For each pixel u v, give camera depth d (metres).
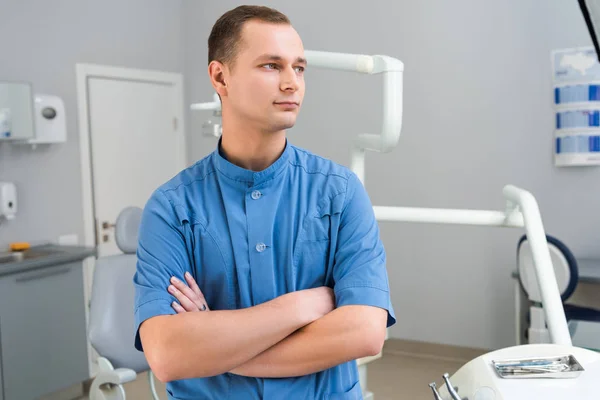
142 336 1.09
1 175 3.72
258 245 1.11
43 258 3.33
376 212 1.61
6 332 3.17
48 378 3.38
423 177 4.19
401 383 3.75
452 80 4.06
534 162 3.88
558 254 2.95
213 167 1.17
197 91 5.01
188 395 1.14
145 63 4.68
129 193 4.55
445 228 4.14
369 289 1.11
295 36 1.02
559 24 3.73
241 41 1.00
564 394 0.87
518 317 3.49
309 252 1.14
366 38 4.31
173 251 1.12
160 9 4.81
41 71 3.94
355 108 4.37
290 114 1.03
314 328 1.08
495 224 1.56
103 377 2.16
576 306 3.18
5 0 3.73
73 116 4.14
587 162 3.67
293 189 1.15
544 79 3.80
